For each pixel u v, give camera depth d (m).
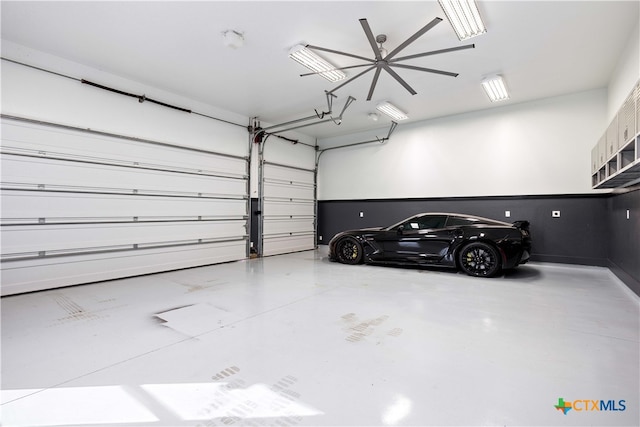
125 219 4.86
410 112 6.64
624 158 3.00
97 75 4.59
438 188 6.98
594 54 4.19
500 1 3.14
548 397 1.64
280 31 3.70
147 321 2.84
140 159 5.06
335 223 8.73
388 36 3.78
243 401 1.63
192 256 5.79
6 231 3.76
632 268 3.69
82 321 2.85
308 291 3.91
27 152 3.92
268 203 7.45
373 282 4.41
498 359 2.07
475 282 4.37
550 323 2.73
